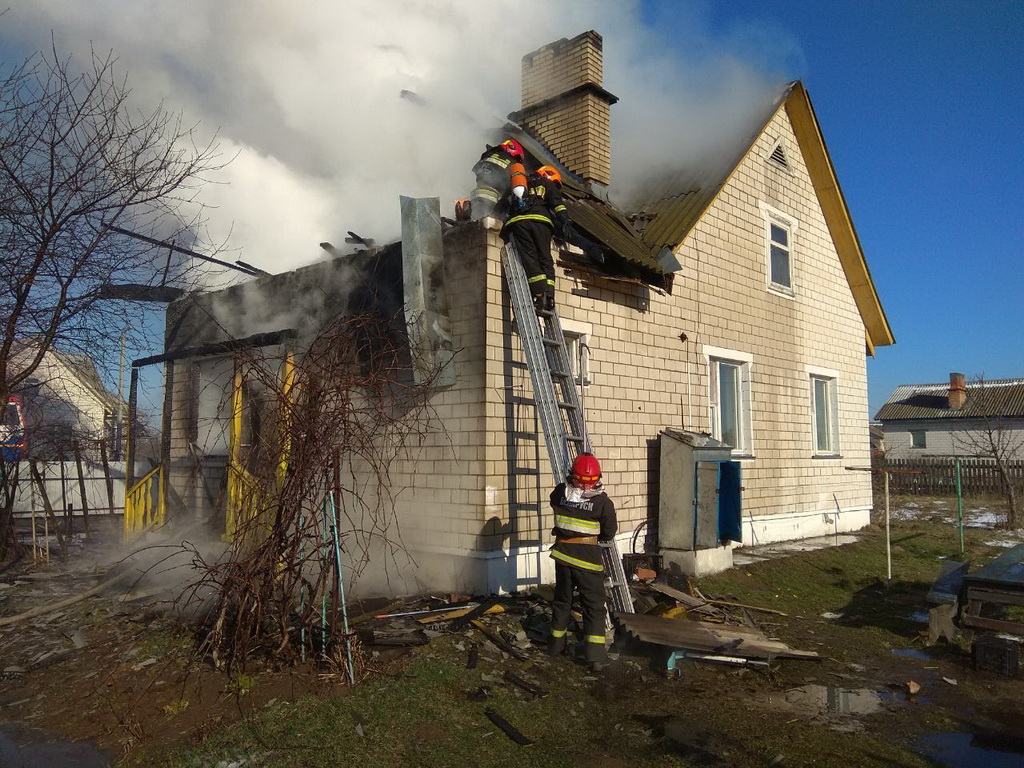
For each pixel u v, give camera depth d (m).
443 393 7.02
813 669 5.46
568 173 10.16
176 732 3.83
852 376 13.48
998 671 5.46
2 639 5.51
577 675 4.93
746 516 10.34
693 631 5.49
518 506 6.92
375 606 6.08
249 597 4.57
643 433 8.58
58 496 12.73
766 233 11.28
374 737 3.77
